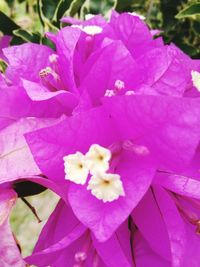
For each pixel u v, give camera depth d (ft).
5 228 0.32
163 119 0.30
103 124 0.31
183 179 0.31
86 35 0.37
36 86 0.33
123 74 0.35
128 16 0.38
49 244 0.34
